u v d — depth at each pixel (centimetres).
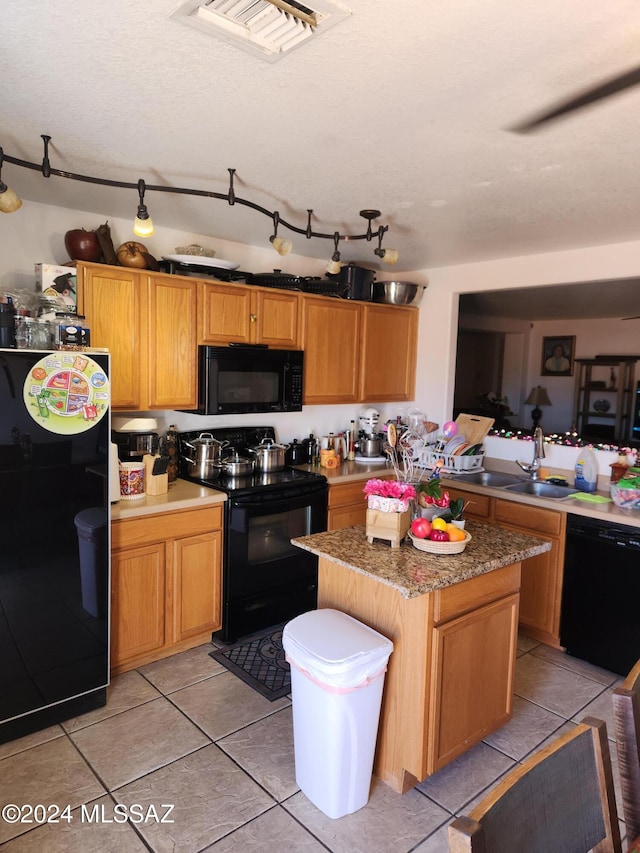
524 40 132
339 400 390
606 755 103
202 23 128
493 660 221
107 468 238
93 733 231
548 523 314
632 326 651
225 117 180
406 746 199
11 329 214
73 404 225
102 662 245
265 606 320
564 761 98
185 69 150
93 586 239
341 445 413
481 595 212
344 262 404
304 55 142
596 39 131
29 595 221
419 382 437
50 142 204
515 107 166
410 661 197
